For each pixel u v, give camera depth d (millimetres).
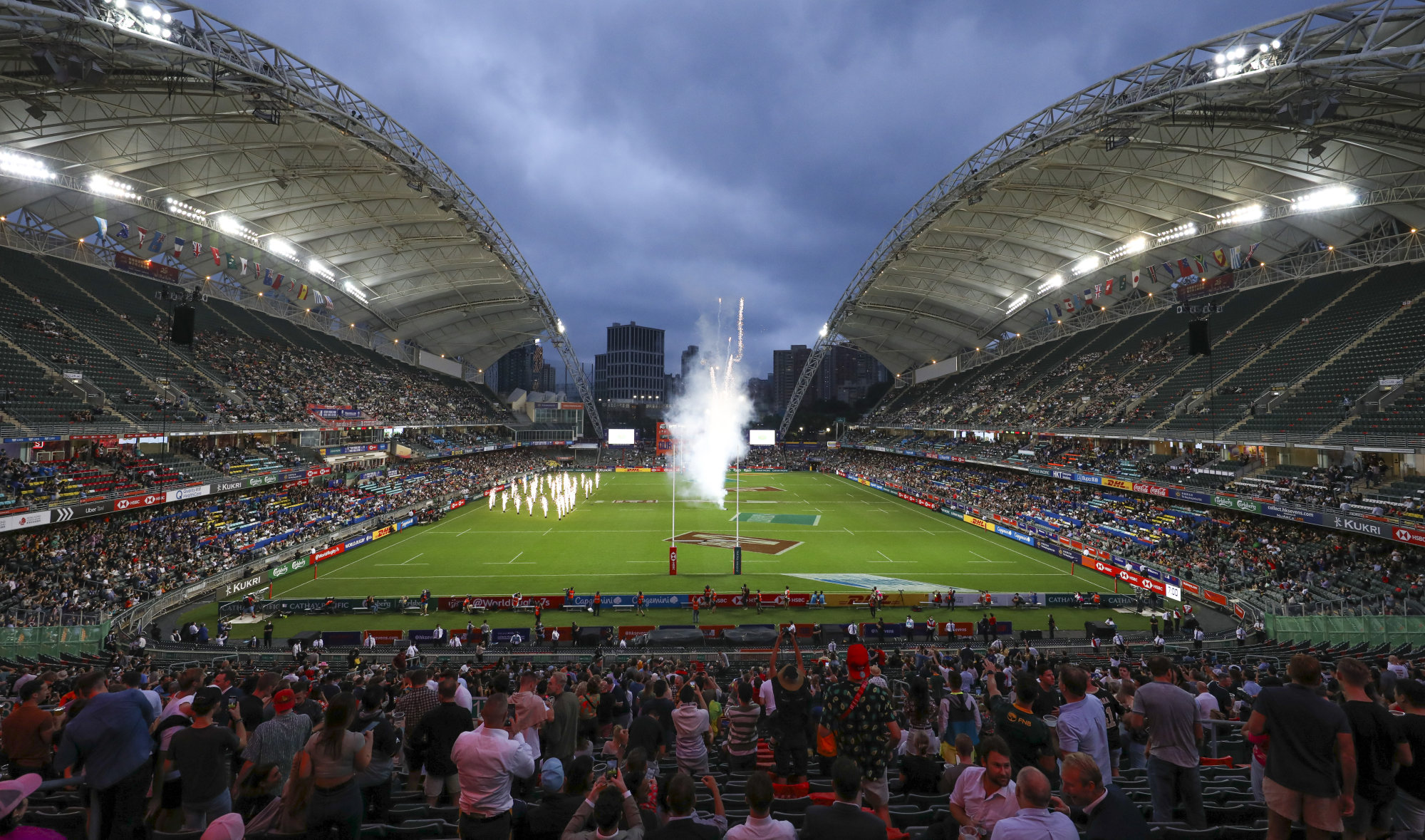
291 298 81812
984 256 75938
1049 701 8992
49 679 7926
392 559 47906
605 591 40125
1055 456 69688
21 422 39938
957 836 6453
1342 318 53406
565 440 136250
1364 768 5660
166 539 40969
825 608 37656
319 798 5598
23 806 4922
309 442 66688
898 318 110688
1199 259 51219
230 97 40219
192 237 60000
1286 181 46312
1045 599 37719
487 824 6223
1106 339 81938
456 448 98000
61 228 54281
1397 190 43344
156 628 29812
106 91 33875
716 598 37688
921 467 99500
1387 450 38719
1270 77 30703
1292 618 28844
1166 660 7305
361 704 7438
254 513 50656
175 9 32938
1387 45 29984
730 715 10117
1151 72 36594
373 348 98312
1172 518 49844
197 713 6301
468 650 30141
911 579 43375
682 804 4969
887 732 6594
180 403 52281
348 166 52969
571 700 9148
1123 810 5004
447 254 76812
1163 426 57188
